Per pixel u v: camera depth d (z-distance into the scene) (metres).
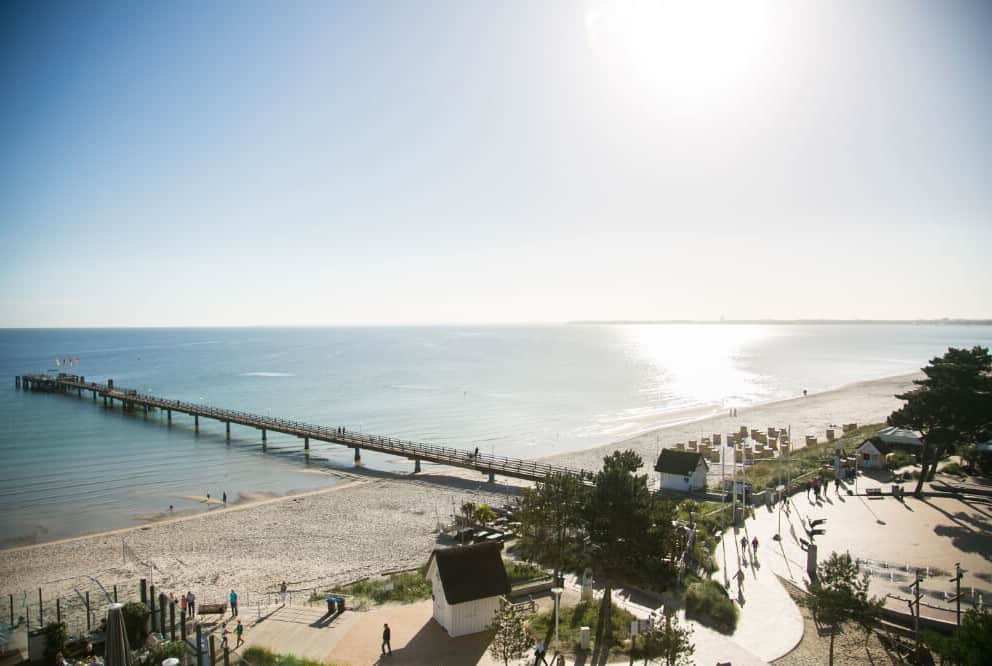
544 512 29.42
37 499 54.28
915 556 32.34
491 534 40.22
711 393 131.50
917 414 44.12
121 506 52.16
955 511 40.72
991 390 42.50
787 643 23.59
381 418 97.88
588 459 69.12
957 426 42.62
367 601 29.89
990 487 46.50
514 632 21.27
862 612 21.48
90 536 43.47
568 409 107.75
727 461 64.88
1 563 38.41
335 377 158.00
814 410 104.81
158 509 51.31
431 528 44.78
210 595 32.84
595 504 25.50
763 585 29.05
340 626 26.30
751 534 36.69
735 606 26.31
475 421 95.75
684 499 45.75
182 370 177.62
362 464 69.62
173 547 41.12
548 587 29.62
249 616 28.55
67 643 24.67
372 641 24.56
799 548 34.09
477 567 25.95
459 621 24.98
